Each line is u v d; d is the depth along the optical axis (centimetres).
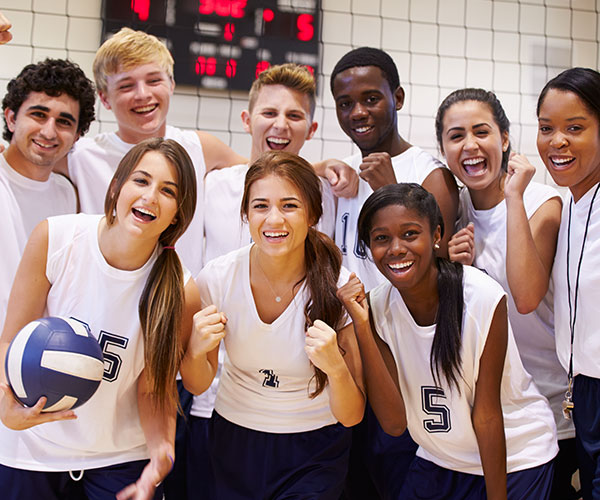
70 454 144
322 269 150
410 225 146
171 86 209
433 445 161
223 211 204
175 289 144
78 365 127
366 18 348
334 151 343
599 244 158
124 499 138
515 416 157
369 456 185
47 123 174
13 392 128
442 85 355
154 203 137
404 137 353
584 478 167
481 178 184
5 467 142
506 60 360
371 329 161
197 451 185
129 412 149
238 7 332
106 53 195
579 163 158
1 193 176
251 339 150
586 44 367
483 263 185
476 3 357
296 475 153
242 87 332
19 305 142
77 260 144
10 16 316
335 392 142
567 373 181
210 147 217
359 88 196
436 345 149
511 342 157
